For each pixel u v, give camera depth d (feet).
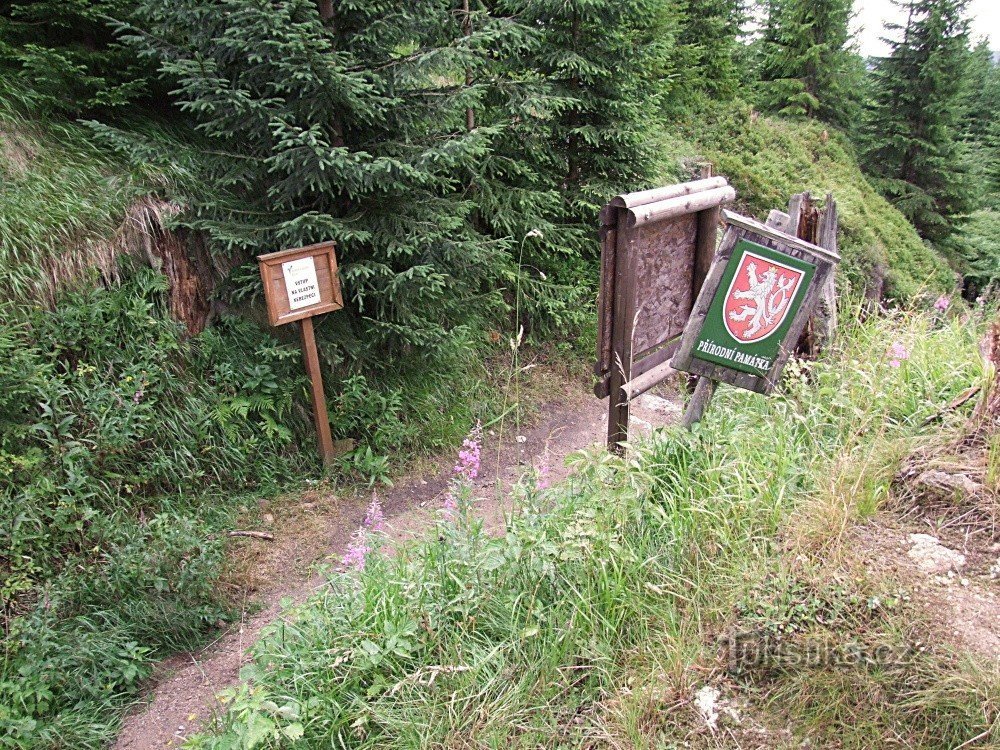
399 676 9.10
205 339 16.06
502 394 21.94
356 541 11.75
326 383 18.04
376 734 8.74
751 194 43.47
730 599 8.95
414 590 9.86
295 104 15.62
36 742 9.61
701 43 53.72
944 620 7.91
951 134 59.11
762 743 7.69
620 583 9.57
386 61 16.78
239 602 13.17
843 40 59.11
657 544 10.49
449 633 9.50
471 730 8.43
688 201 13.35
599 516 10.50
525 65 23.45
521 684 8.85
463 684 8.89
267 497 15.90
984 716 6.97
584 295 25.41
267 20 14.21
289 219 16.93
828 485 10.29
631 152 24.48
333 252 16.24
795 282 11.96
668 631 9.18
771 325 12.20
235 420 15.92
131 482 13.84
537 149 22.89
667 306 14.39
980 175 65.57
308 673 9.11
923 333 15.70
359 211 17.35
